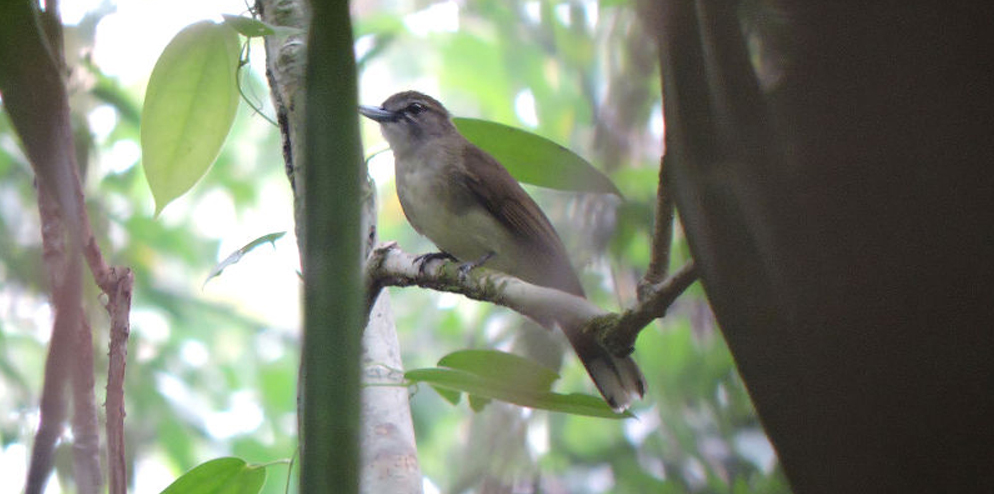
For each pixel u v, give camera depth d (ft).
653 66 17.67
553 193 20.29
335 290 14.97
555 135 23.99
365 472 17.42
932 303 8.86
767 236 9.95
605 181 17.54
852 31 9.41
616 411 17.28
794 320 9.64
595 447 19.04
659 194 17.04
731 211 10.31
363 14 26.21
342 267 15.08
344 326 14.87
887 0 9.28
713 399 18.53
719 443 18.48
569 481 18.94
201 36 17.46
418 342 27.63
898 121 9.16
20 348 21.20
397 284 17.61
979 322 8.71
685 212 10.82
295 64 17.54
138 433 25.71
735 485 18.31
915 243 8.99
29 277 20.47
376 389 17.51
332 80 15.60
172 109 17.49
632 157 18.72
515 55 24.94
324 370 14.71
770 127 10.09
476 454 18.52
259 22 17.40
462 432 19.01
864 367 9.08
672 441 18.61
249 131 31.53
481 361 17.30
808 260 9.49
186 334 29.96
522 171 17.65
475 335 20.90
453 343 27.43
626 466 18.85
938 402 8.77
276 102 17.58
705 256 10.48
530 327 18.16
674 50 11.21
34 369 21.03
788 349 9.71
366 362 17.54
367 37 24.94
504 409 18.51
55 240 17.04
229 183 30.50
